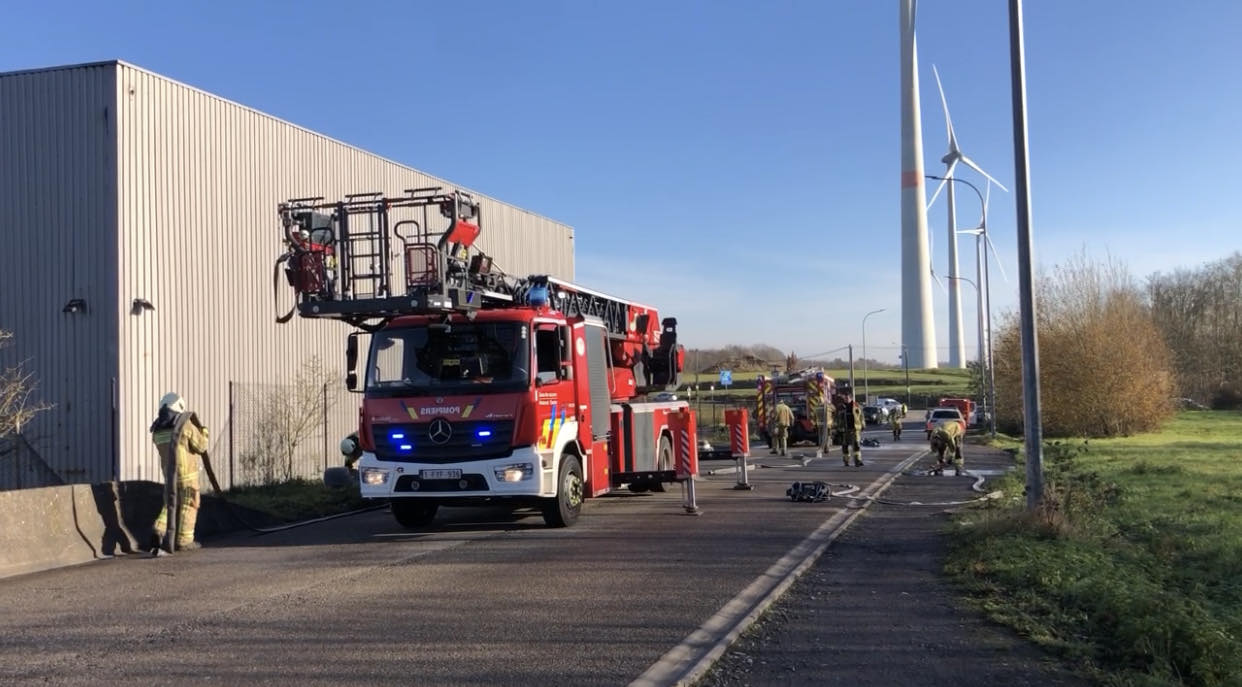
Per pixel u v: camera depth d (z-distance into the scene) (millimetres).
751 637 6996
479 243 26219
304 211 12469
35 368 16000
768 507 14891
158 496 12250
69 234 15969
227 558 10930
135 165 16203
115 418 15633
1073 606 7609
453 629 7176
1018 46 11672
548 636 6938
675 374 18391
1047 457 14867
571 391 12758
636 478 14570
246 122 18828
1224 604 7938
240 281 18500
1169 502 14141
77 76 16047
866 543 11461
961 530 11609
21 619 7793
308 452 20250
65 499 10859
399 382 12008
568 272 32250
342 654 6504
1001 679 5891
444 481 11586
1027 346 11492
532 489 11531
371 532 12875
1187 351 64250
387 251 12461
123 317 15820
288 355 19828
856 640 6879
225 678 5980
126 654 6605
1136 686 5621
